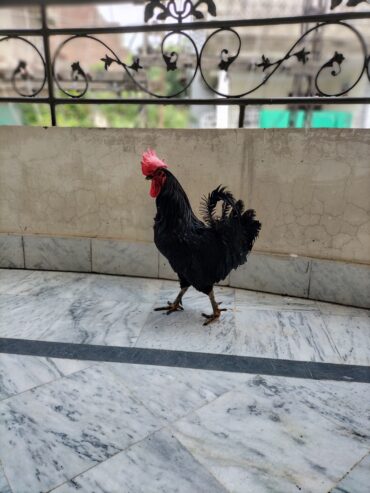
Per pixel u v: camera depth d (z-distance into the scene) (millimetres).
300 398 2207
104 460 1746
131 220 3928
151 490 1599
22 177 4012
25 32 3605
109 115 12258
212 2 3246
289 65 8766
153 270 4004
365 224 3285
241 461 1756
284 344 2801
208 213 3115
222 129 3488
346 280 3408
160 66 8375
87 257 4094
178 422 1996
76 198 3980
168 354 2648
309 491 1607
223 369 2484
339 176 3273
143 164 2809
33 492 1581
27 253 4184
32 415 2023
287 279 3621
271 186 3496
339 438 1903
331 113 10430
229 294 3695
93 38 3545
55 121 3881
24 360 2539
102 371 2436
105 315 3209
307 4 7363
